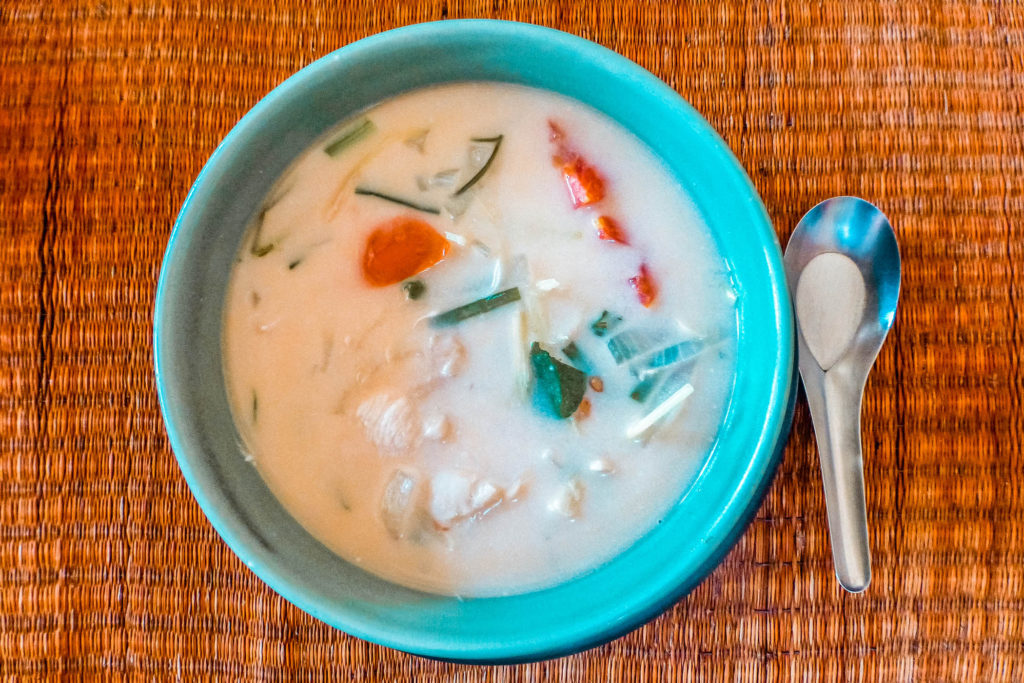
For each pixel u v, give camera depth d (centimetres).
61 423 46
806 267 46
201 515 46
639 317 44
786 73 48
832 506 45
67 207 47
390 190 44
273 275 43
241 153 42
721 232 44
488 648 40
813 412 45
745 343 43
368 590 42
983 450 46
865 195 47
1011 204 47
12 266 47
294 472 43
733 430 43
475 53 43
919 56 48
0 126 47
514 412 43
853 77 48
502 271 44
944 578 46
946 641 46
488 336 44
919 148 47
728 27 48
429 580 43
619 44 48
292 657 46
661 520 43
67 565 46
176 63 48
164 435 46
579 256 44
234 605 46
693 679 46
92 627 46
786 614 46
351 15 48
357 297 44
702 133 42
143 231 47
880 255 46
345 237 44
